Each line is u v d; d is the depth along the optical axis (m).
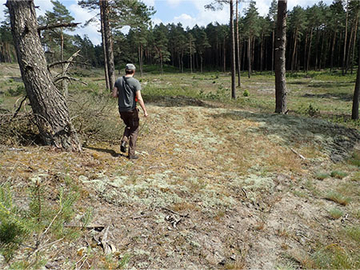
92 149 4.40
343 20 44.56
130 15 14.64
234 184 4.16
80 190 2.91
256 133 6.93
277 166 5.22
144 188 3.34
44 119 3.75
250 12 41.97
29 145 3.87
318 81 36.12
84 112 5.09
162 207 3.08
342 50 59.16
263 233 3.01
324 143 6.86
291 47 62.09
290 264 2.53
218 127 7.31
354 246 2.98
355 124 11.09
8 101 9.84
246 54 74.56
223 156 5.46
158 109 8.73
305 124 8.02
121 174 3.61
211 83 35.88
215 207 3.34
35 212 2.03
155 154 5.00
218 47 78.62
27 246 1.93
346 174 5.13
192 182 3.85
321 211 3.77
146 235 2.52
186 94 15.17
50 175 3.00
